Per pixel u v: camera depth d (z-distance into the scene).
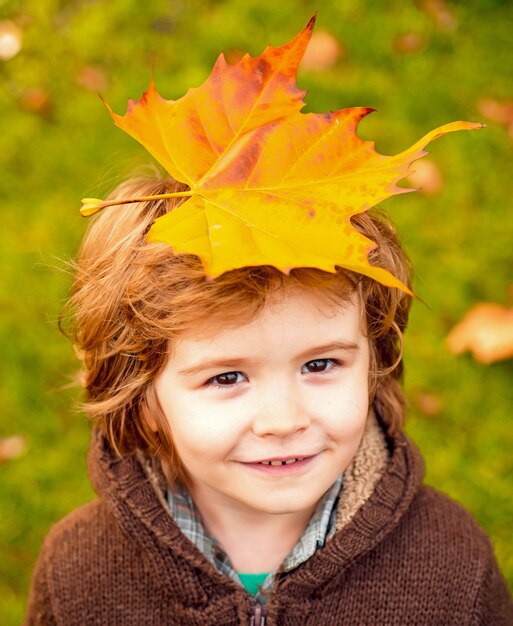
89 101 2.99
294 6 3.14
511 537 2.10
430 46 3.04
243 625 1.35
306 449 1.21
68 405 2.42
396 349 1.48
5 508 2.25
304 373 1.20
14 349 2.48
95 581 1.45
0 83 3.07
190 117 1.11
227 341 1.14
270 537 1.44
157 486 1.39
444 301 2.51
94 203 1.03
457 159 2.76
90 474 1.44
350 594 1.39
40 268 2.64
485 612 1.45
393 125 2.87
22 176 2.87
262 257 0.89
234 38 3.08
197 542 1.43
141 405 1.36
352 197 1.00
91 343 1.37
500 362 2.39
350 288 1.16
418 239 2.61
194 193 1.04
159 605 1.42
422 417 2.32
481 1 3.09
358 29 3.07
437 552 1.42
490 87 2.93
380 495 1.35
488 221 2.64
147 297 1.23
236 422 1.18
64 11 3.20
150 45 3.11
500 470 2.21
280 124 1.08
